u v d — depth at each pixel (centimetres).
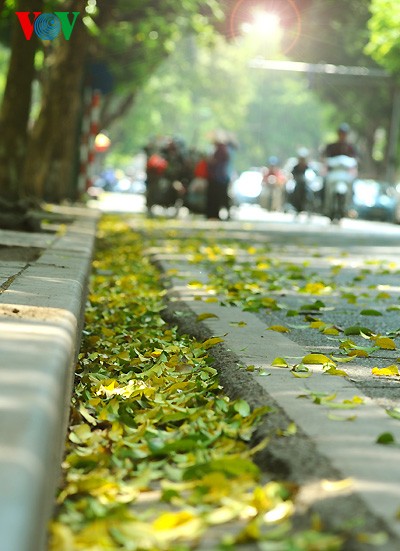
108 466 513
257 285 1391
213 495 436
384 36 5350
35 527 318
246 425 564
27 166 2934
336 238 2942
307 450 491
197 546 385
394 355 835
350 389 653
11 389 406
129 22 4316
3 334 536
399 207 5794
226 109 11350
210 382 717
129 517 405
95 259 1834
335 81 6700
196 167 4181
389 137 7156
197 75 10556
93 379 732
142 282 1444
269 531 396
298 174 4284
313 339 928
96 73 4175
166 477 491
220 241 2475
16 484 311
